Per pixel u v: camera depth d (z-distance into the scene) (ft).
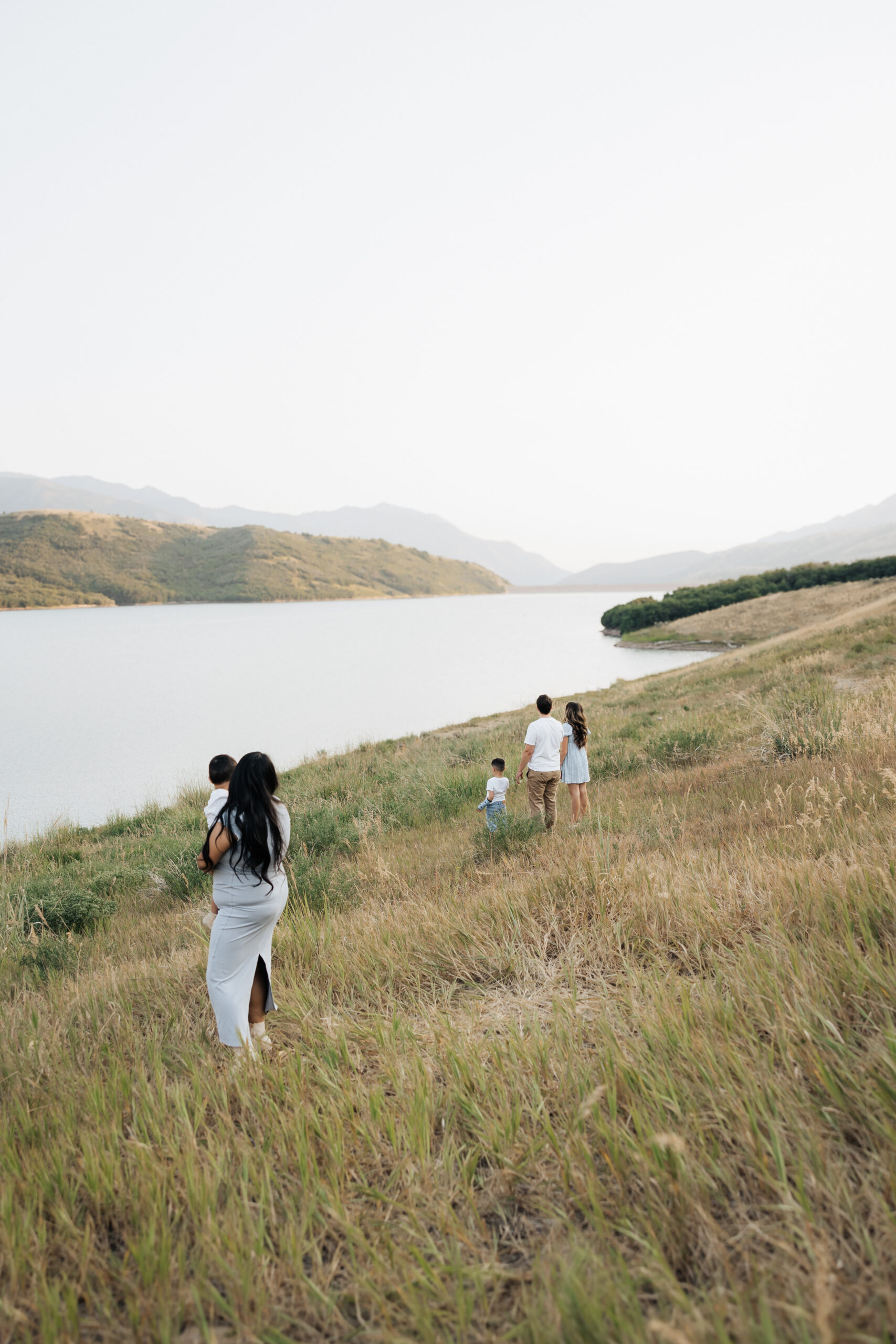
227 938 10.74
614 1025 9.09
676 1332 3.86
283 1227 6.45
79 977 16.62
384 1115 7.96
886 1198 5.40
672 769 36.09
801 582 249.14
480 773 41.86
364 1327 5.36
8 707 117.39
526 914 14.12
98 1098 9.05
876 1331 4.39
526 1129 7.50
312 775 52.11
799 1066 7.07
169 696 128.88
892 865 11.27
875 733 26.76
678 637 215.10
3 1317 5.52
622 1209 5.87
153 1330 5.48
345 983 12.81
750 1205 5.80
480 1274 5.37
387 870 21.50
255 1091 8.95
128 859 35.65
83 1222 6.98
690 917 11.94
